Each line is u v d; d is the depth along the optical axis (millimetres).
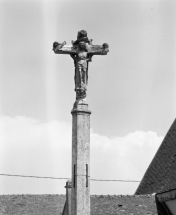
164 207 44594
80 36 26609
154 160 51031
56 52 26531
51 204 51969
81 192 24922
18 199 52406
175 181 46094
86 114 25734
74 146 25484
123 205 44594
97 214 42938
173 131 51031
